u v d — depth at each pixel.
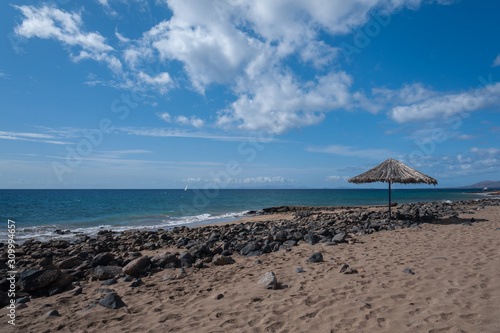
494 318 2.96
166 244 8.81
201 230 12.23
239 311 3.51
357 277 4.51
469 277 4.24
